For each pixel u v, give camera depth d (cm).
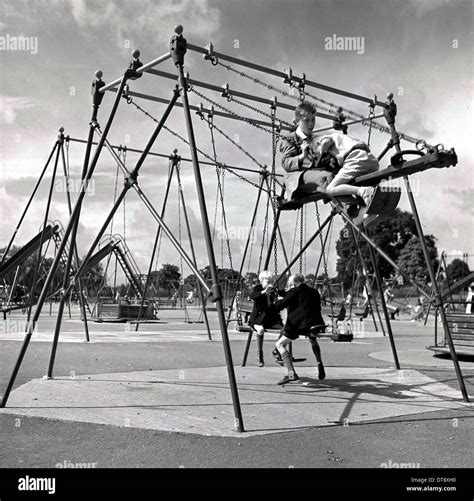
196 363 1159
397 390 866
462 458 511
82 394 768
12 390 793
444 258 2106
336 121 1092
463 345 1376
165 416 643
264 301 1132
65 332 1966
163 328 2356
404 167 711
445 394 838
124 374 959
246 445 536
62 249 798
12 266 2348
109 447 521
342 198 827
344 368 1125
